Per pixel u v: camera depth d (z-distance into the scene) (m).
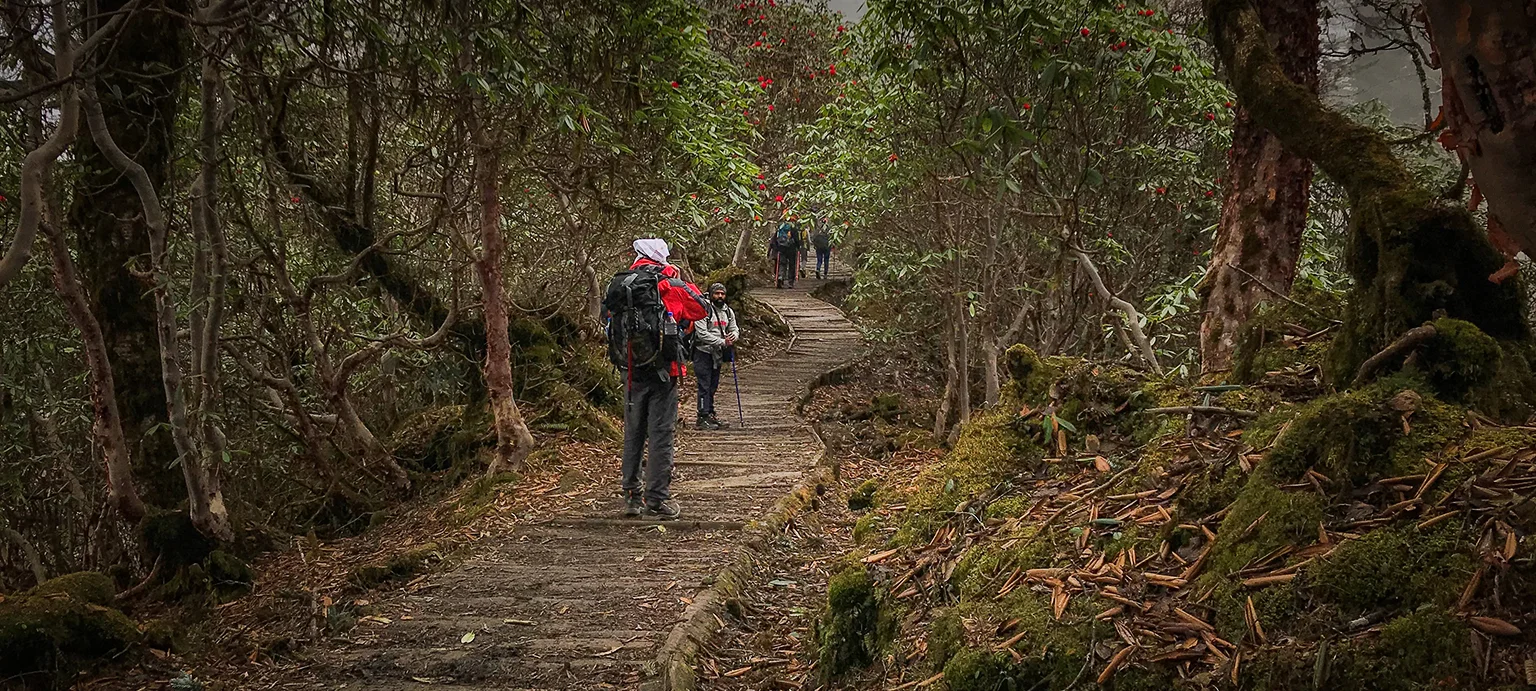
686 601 4.79
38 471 8.34
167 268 6.09
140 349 6.42
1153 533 2.33
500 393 7.71
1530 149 1.08
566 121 5.77
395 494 8.55
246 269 7.41
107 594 4.66
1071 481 2.92
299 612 4.98
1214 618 1.94
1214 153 8.91
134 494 5.89
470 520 6.68
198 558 5.98
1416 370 2.20
